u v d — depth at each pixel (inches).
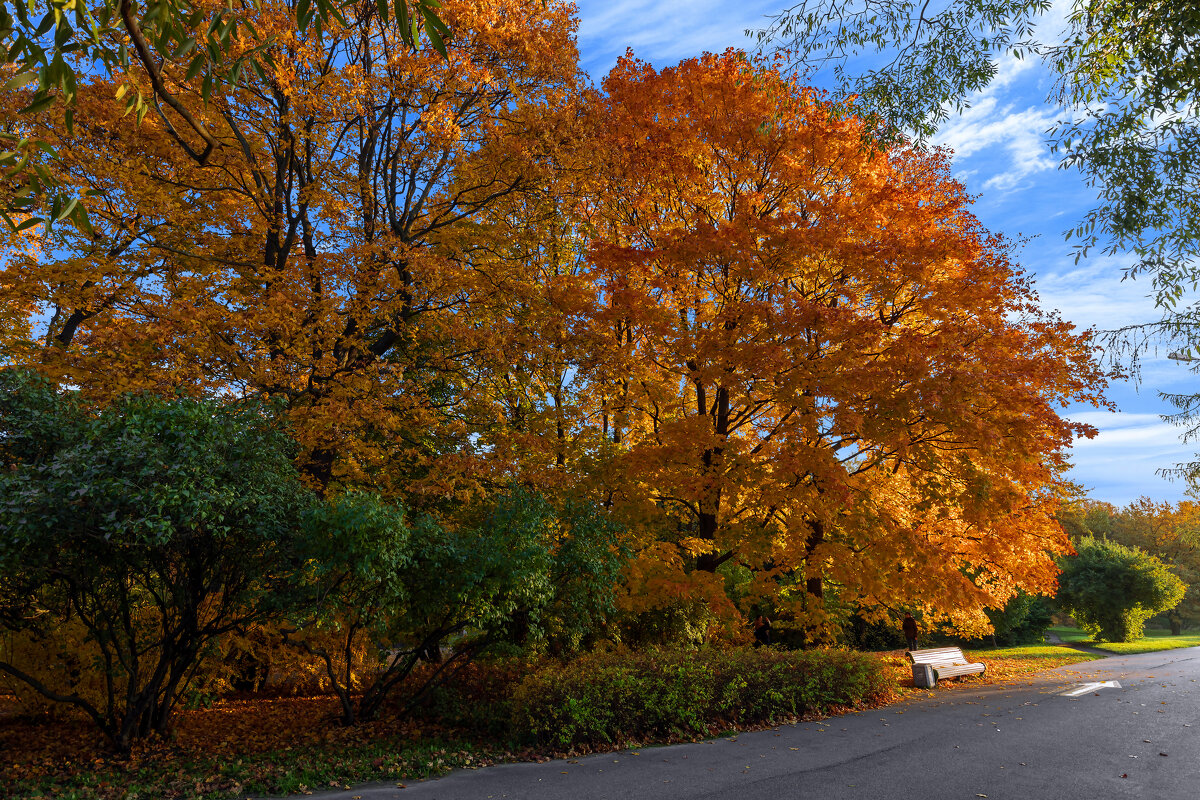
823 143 543.8
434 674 430.9
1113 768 300.4
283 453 369.4
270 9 428.1
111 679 345.7
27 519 259.6
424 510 507.5
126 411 306.8
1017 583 616.7
